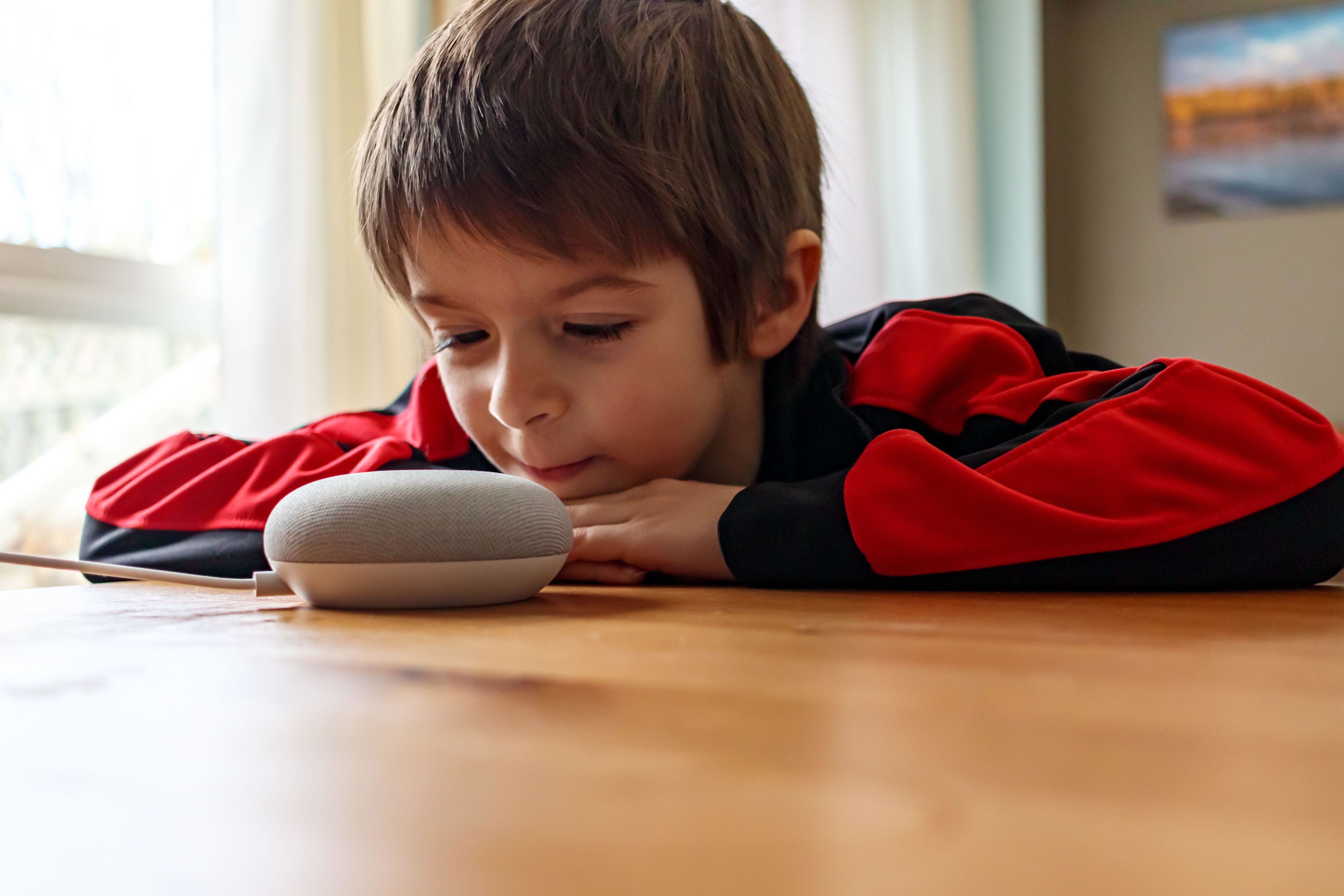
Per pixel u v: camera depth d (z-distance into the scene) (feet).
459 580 1.63
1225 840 0.57
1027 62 10.16
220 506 2.50
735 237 2.42
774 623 1.45
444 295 2.26
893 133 9.36
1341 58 10.39
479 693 0.96
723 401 2.66
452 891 0.50
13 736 0.82
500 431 2.44
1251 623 1.44
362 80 4.97
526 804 0.64
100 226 4.76
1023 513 1.91
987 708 0.89
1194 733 0.81
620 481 2.46
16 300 4.42
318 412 4.73
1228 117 10.75
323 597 1.66
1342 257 10.41
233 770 0.72
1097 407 2.09
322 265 4.76
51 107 4.49
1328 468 2.04
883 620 1.48
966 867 0.53
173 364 5.29
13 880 0.53
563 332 2.27
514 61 2.20
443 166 2.14
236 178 4.53
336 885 0.51
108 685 1.01
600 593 1.92
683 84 2.35
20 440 4.77
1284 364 10.64
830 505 2.02
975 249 9.60
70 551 4.98
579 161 2.13
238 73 4.54
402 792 0.66
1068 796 0.65
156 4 4.86
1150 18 11.01
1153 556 1.90
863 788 0.66
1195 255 10.92
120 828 0.60
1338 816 0.61
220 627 1.45
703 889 0.50
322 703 0.93
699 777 0.69
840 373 2.77
